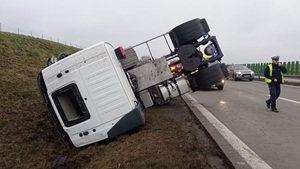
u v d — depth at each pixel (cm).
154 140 537
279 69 955
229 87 1973
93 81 605
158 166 418
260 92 1600
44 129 766
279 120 808
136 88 781
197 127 714
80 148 631
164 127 670
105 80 606
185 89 856
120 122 608
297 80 2372
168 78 795
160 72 795
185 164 430
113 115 610
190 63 820
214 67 859
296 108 1023
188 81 869
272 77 951
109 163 469
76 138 621
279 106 1066
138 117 613
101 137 616
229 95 1429
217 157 500
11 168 563
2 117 769
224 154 507
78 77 605
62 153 638
